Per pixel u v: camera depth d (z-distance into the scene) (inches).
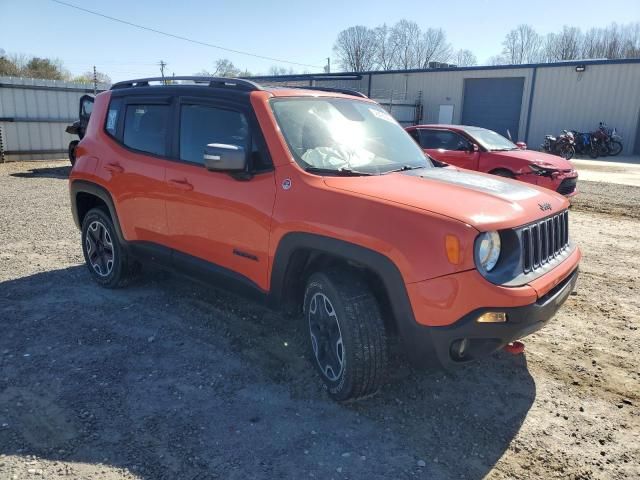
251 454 111.1
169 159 168.7
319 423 122.6
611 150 955.3
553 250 132.9
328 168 138.5
